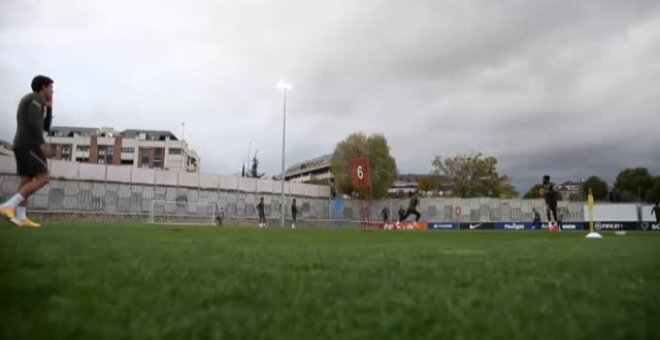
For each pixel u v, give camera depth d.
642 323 1.25
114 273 1.96
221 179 43.28
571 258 3.08
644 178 68.06
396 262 2.68
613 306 1.47
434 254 3.29
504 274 2.20
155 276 1.92
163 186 36.72
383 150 54.12
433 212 44.88
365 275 2.10
